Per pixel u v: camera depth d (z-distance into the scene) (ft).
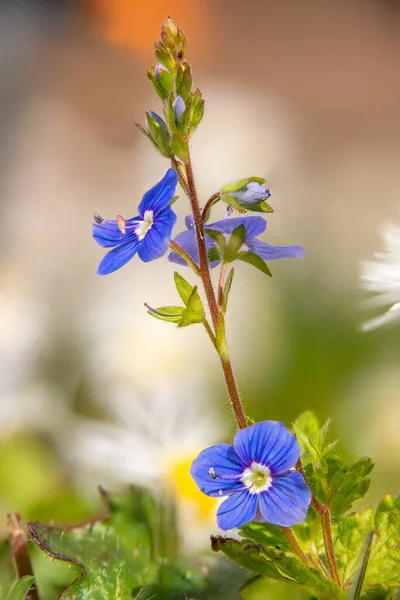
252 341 1.07
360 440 0.87
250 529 0.64
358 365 1.04
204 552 0.70
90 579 0.67
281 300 1.12
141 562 0.69
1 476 0.88
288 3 3.22
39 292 1.17
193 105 0.62
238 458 0.61
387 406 0.91
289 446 0.60
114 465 0.86
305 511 0.60
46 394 0.94
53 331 1.01
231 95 1.32
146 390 0.91
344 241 1.30
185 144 0.62
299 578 0.61
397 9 3.21
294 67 2.95
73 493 0.85
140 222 0.63
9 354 0.97
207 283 0.62
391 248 0.83
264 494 0.60
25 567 0.68
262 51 3.03
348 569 0.63
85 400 0.95
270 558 0.61
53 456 0.89
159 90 0.62
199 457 0.61
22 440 0.91
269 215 1.31
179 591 0.68
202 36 3.06
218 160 1.19
